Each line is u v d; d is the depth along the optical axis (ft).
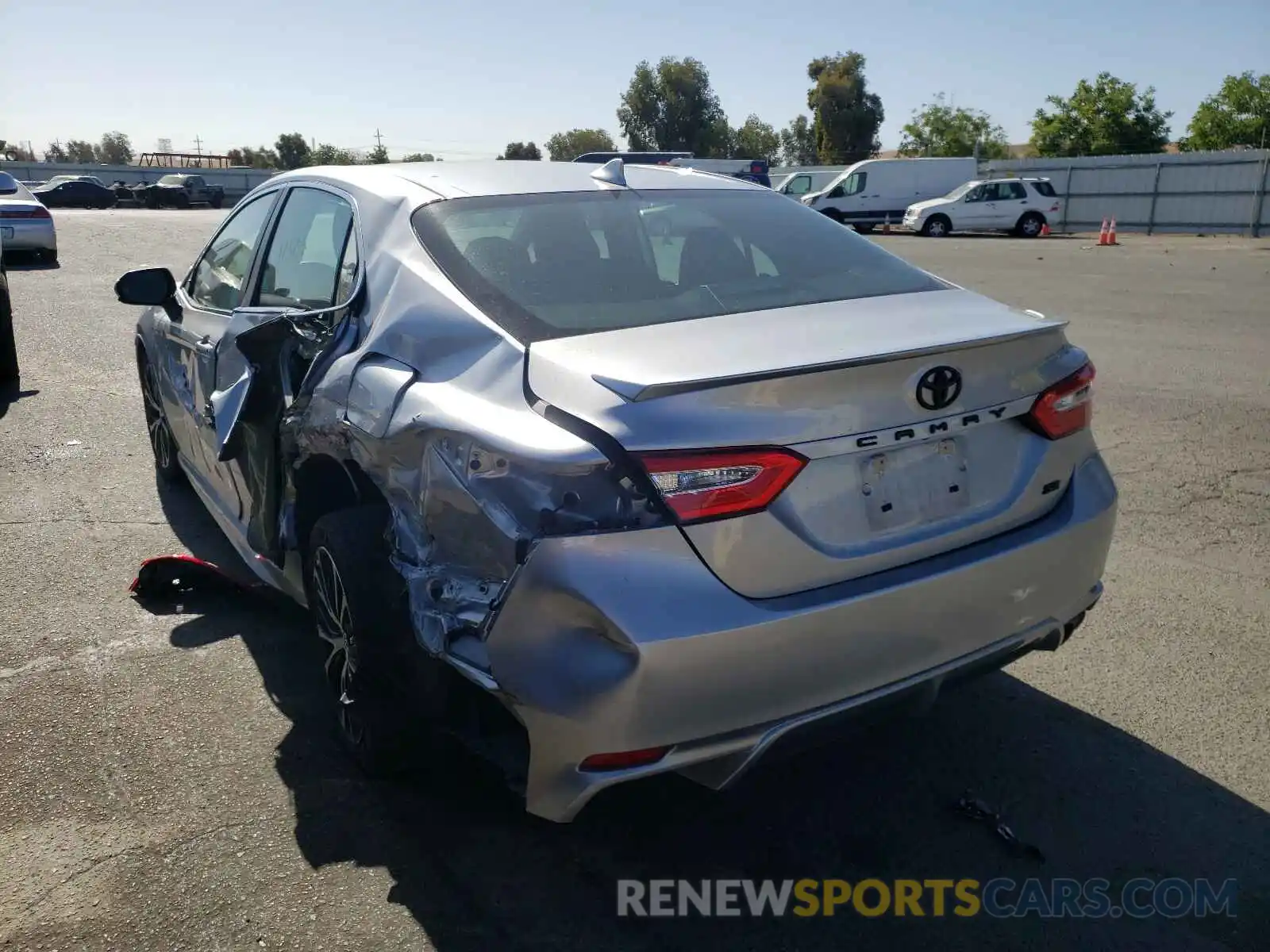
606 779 7.55
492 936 8.29
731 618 7.43
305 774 10.39
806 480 7.84
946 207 103.09
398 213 10.66
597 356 8.14
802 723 7.86
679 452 7.39
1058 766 10.51
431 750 9.98
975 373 8.62
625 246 10.44
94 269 52.42
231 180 204.44
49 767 10.50
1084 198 119.44
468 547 8.20
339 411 9.68
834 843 9.45
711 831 9.62
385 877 8.95
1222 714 11.37
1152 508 17.75
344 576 9.56
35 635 13.30
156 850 9.28
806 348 8.20
